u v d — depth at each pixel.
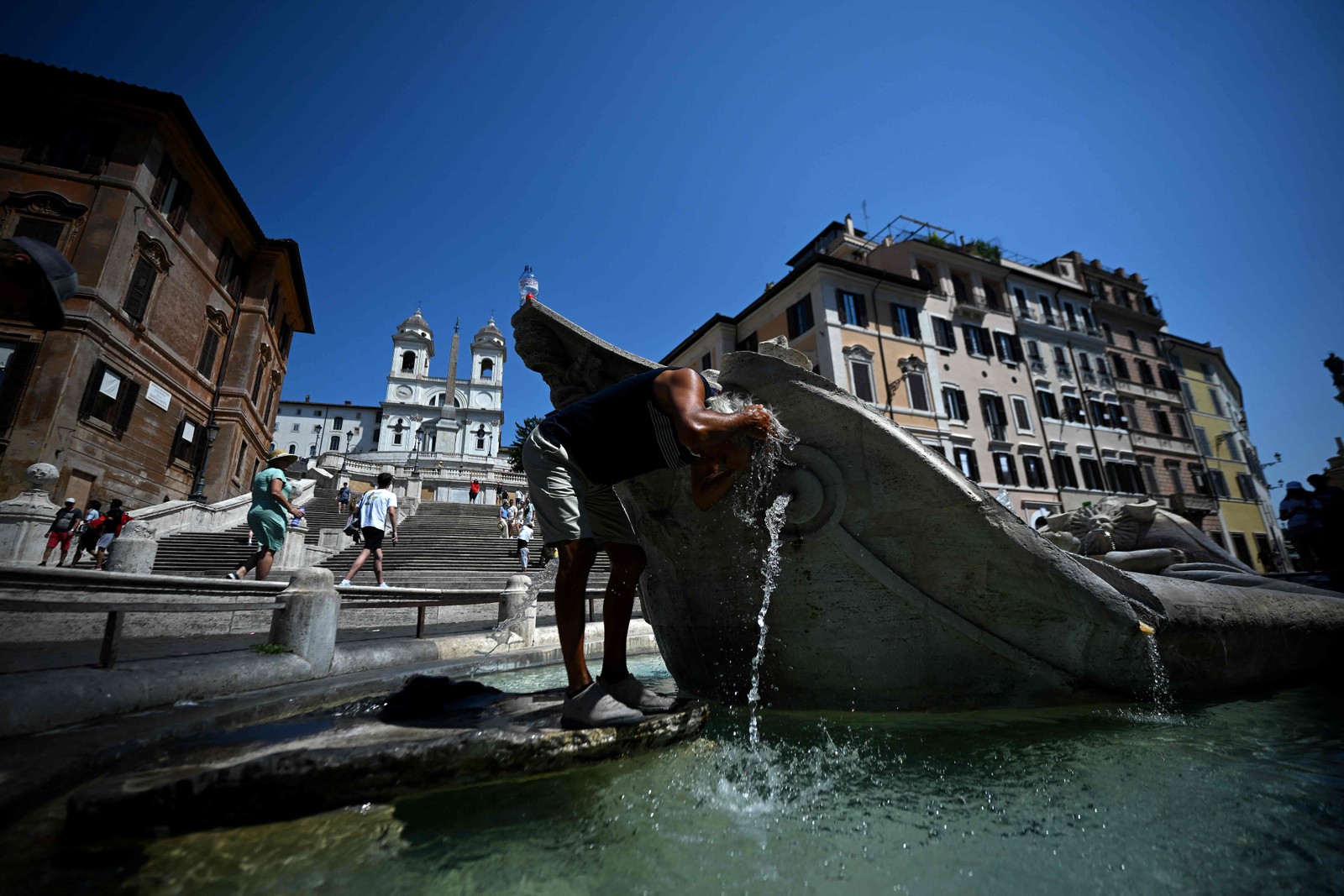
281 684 3.90
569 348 3.60
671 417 2.50
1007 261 38.62
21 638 5.21
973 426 31.98
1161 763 2.27
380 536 9.88
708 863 1.53
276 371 32.22
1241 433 46.78
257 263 28.14
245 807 1.61
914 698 3.22
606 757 2.09
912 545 3.15
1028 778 2.12
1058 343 37.78
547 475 2.54
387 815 1.73
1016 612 3.10
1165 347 43.97
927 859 1.54
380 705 2.96
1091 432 36.50
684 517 3.56
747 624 3.52
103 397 18.95
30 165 19.09
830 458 3.24
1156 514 6.13
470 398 90.00
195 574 12.59
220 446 24.91
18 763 1.87
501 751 1.89
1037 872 1.47
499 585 14.34
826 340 28.88
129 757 2.12
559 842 1.64
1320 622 4.60
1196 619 3.54
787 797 1.97
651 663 6.50
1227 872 1.46
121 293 19.47
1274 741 2.60
